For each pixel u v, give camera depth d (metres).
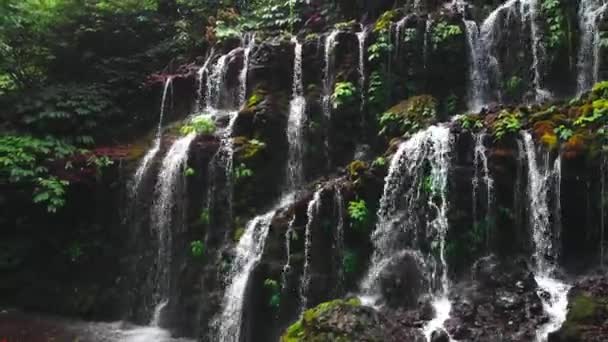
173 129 10.80
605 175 6.98
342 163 9.38
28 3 11.97
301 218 7.86
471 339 6.03
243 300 7.67
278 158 9.28
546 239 7.20
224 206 8.89
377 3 11.39
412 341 5.89
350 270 7.46
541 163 7.30
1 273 10.05
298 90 10.19
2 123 10.88
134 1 12.81
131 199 9.73
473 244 7.26
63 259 9.94
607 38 8.81
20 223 10.12
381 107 9.57
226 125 9.80
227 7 13.55
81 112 10.91
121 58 12.36
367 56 9.91
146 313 8.96
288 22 12.37
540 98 9.27
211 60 11.48
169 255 9.03
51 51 12.40
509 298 6.44
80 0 12.55
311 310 6.16
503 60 9.77
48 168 10.09
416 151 7.70
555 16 9.43
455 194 7.40
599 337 5.52
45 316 9.33
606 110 7.18
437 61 9.77
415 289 7.07
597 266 6.98
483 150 7.55
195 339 8.08
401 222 7.57
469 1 10.71
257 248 7.98
